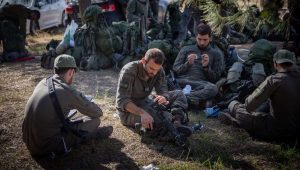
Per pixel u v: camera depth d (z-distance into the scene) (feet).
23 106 17.25
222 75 19.56
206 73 17.83
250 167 12.58
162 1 35.68
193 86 17.57
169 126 13.48
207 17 13.73
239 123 14.92
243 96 16.39
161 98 14.01
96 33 22.84
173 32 26.21
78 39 23.39
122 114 14.96
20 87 20.12
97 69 23.06
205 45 18.13
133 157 13.05
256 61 18.20
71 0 36.47
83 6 28.63
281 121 13.55
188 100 16.72
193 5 15.19
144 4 25.93
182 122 14.53
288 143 13.97
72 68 12.57
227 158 13.02
